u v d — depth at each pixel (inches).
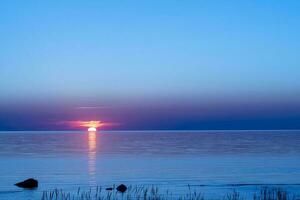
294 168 3304.6
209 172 3029.0
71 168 3341.5
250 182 2476.6
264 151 5654.5
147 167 3422.7
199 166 3494.1
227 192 2079.2
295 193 2007.9
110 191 2105.1
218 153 5265.8
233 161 3996.1
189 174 2903.5
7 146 7352.4
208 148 6555.1
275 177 2721.5
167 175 2847.0
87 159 4303.6
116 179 2645.2
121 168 3351.4
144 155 4955.7
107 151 5851.4
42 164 3700.8
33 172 3041.3
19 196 1978.3
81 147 7062.0
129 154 5162.4
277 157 4500.5
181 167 3412.9
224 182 2472.9
